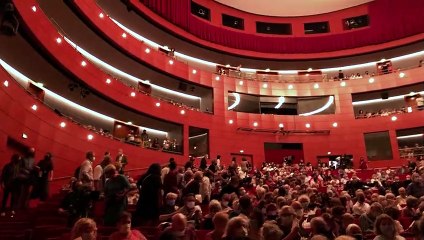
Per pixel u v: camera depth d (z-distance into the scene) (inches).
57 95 711.1
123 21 913.5
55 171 556.1
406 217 314.3
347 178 764.6
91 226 182.1
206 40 1051.3
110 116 817.5
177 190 343.9
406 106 1009.5
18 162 361.1
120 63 855.7
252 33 1161.4
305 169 840.3
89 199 293.0
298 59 1126.4
